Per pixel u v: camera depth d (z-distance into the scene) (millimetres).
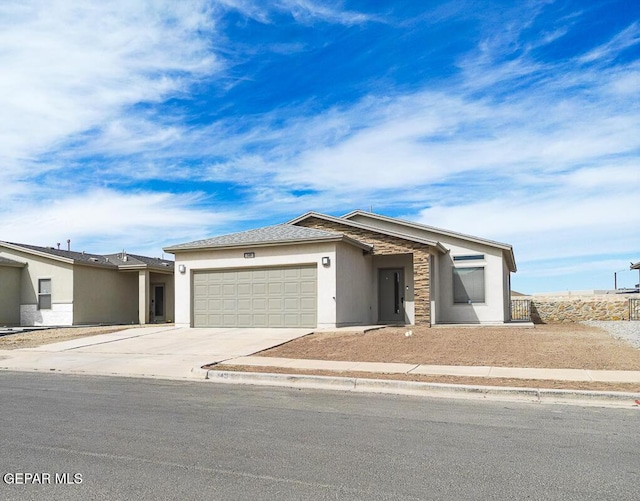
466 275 24625
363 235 23531
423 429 7367
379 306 24781
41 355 15773
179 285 22297
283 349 15562
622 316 28328
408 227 25672
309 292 20375
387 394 10094
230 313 21500
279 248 20828
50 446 6508
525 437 6949
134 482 5270
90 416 8156
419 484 5215
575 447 6492
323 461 5918
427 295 22203
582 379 10703
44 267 29062
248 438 6879
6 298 28750
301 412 8461
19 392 10336
